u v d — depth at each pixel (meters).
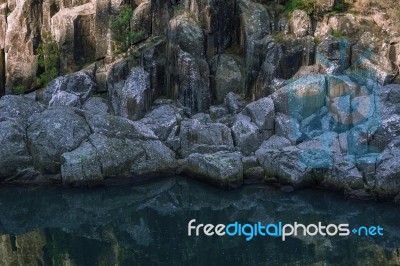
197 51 24.52
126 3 26.36
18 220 18.86
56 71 26.95
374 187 18.83
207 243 16.97
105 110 24.47
